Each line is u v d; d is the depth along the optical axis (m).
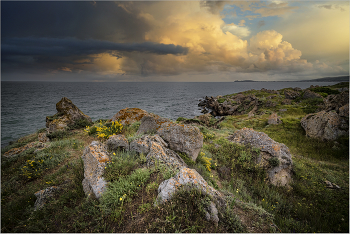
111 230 3.23
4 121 40.84
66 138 12.86
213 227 3.27
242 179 7.69
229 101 56.72
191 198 3.58
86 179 4.82
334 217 5.59
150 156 5.42
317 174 8.85
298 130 17.48
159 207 3.44
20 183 6.68
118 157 5.48
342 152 11.95
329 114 14.92
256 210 4.20
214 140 12.00
